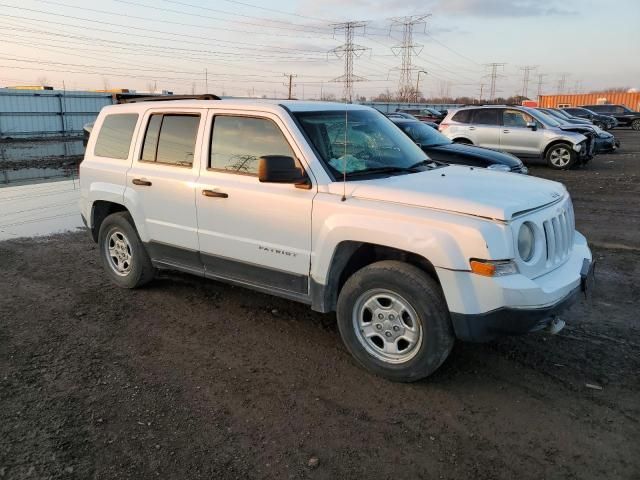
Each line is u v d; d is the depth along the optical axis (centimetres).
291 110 437
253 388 378
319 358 422
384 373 384
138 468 296
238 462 301
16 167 1842
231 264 465
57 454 307
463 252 339
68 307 528
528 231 356
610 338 448
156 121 522
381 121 516
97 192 564
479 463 298
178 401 362
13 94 3111
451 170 463
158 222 513
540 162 1662
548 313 345
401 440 320
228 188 448
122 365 412
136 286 569
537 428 329
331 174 409
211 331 473
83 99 3450
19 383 385
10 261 682
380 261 387
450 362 411
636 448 308
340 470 295
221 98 508
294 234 414
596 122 3550
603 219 895
